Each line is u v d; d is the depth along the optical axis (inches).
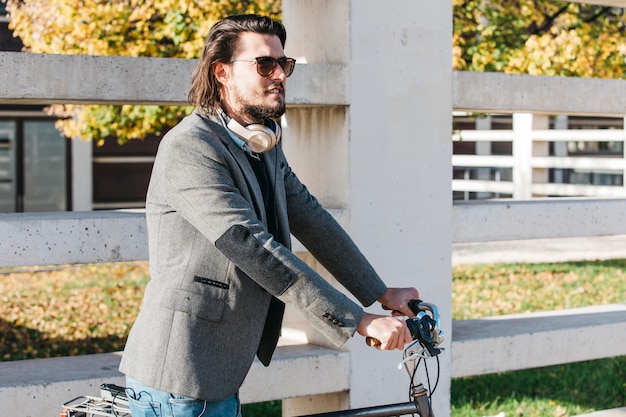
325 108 205.0
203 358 127.6
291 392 194.9
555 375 310.3
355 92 199.5
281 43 137.9
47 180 812.6
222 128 133.0
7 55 168.7
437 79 208.2
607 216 227.5
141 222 178.5
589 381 304.5
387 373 206.1
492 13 444.5
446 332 210.7
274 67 133.0
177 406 127.4
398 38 203.6
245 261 124.9
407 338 128.6
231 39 133.3
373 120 201.9
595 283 485.4
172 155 129.0
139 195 840.3
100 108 433.1
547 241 684.1
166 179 129.0
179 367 126.6
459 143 901.2
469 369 214.1
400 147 205.2
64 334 377.4
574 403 284.0
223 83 135.6
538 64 412.5
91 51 401.7
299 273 126.0
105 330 385.4
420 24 205.9
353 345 201.3
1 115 796.6
